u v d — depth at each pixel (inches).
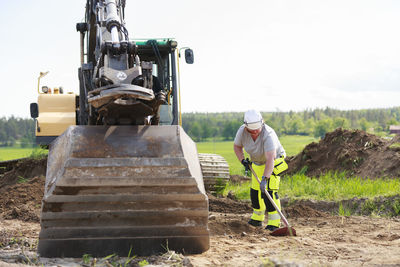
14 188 333.7
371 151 473.7
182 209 179.2
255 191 255.4
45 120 343.9
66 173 171.9
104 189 173.9
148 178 174.6
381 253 182.1
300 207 313.7
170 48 347.6
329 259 175.9
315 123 7544.3
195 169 188.7
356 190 348.8
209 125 7421.3
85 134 185.5
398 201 307.9
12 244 200.5
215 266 166.2
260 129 237.6
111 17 243.3
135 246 179.0
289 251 191.8
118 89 191.2
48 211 172.6
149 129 192.4
